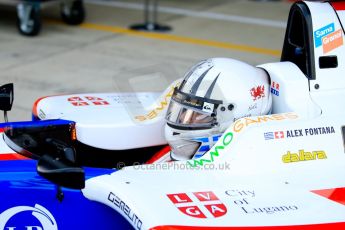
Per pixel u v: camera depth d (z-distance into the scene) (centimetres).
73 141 524
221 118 464
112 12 1534
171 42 1266
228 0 1691
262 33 1351
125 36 1309
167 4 1627
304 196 427
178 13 1528
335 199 425
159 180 433
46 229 472
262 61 1142
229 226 391
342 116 474
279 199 422
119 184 425
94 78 1026
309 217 407
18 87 970
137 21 1445
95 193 432
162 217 390
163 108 560
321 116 473
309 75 487
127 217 405
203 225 388
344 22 494
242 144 445
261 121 454
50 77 1027
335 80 491
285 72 489
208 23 1432
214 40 1287
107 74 1048
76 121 543
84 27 1382
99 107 582
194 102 461
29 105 895
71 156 418
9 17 1453
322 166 455
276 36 1327
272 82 495
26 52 1172
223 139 452
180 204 406
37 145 489
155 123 555
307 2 507
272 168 446
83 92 958
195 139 470
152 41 1272
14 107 884
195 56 1167
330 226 402
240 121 452
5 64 1091
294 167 450
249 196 422
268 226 395
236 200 417
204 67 473
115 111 573
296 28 530
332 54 490
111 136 545
